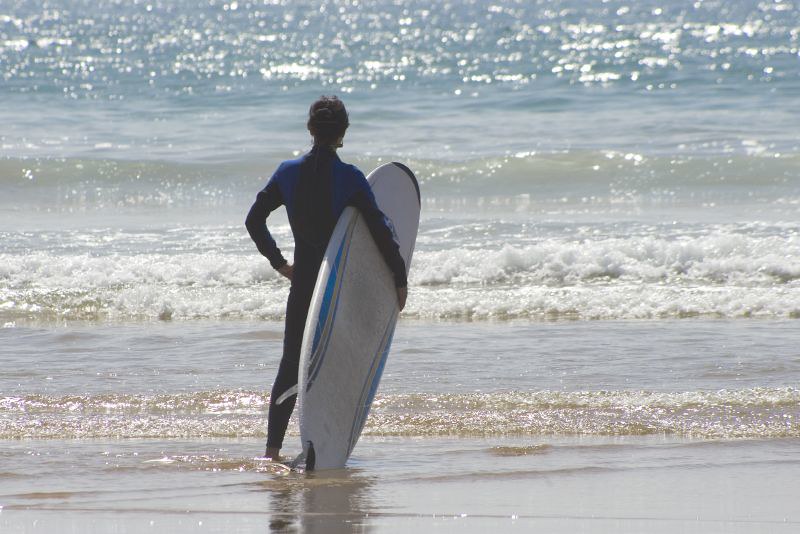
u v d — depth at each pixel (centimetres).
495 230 4525
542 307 3192
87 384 2259
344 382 1673
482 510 1416
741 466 1648
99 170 6059
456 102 9619
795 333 2775
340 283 1656
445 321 3077
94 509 1419
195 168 6166
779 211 5084
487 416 1967
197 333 2886
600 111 8950
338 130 1689
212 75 12350
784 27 19650
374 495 1493
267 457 1705
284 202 1697
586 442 1817
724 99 9544
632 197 5597
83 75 12244
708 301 3197
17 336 2850
